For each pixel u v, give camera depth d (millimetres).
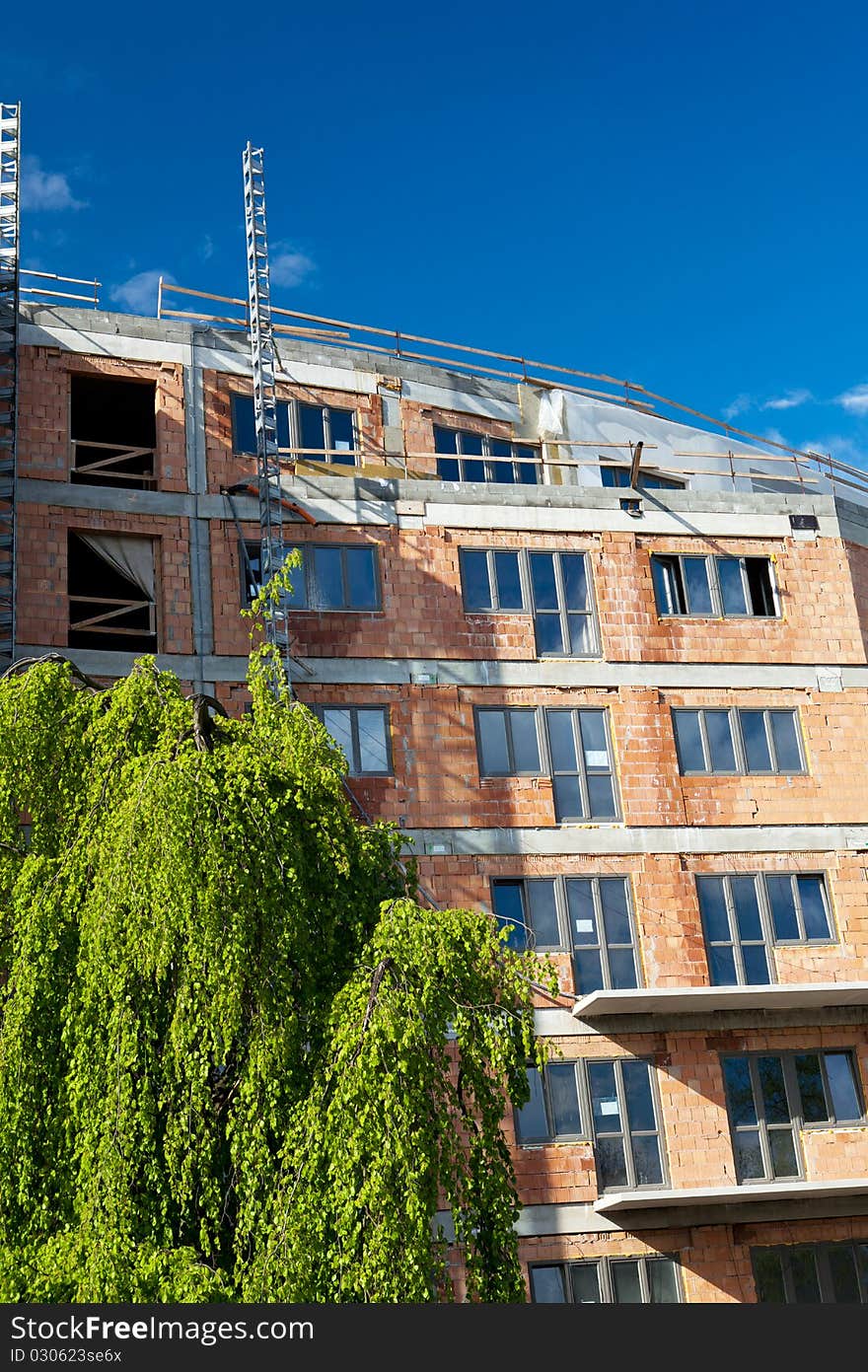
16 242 29453
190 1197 14617
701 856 28688
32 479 28047
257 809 15844
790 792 29562
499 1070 15586
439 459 33500
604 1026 26953
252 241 31375
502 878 27625
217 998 14680
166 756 15812
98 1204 13789
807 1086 27641
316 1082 14562
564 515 30531
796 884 29031
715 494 31641
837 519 32188
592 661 29516
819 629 31109
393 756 27938
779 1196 26016
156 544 28578
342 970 15891
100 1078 14492
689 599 30688
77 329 29406
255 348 29938
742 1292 25922
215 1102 15391
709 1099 26969
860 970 28594
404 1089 14336
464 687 28750
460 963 15609
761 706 30156
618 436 36531
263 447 28922
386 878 17391
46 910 15352
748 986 26562
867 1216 27125
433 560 29516
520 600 29688
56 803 16844
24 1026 14820
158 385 29672
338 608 28766
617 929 27797
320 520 29219
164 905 14742
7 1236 14297
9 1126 14445
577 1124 26250
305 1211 13891
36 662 18203
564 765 28719
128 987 14828
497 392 35312
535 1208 25547
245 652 28078
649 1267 25719
